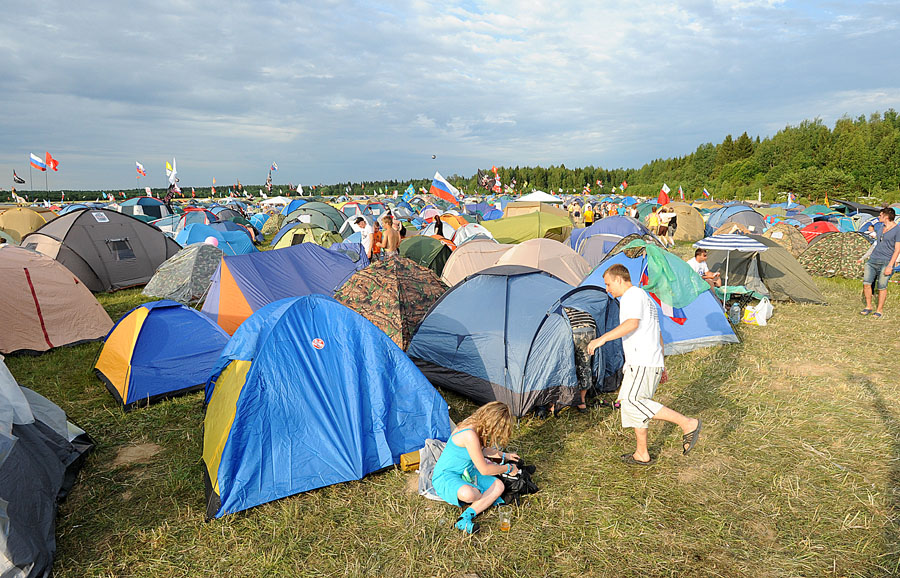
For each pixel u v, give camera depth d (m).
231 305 8.79
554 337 5.74
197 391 6.52
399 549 3.66
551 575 3.39
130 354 6.34
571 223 20.02
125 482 4.57
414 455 4.76
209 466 4.38
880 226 9.62
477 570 3.45
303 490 4.31
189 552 3.67
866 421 5.50
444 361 6.53
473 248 12.34
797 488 4.29
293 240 18.72
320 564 3.53
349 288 7.87
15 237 20.14
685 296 7.54
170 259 12.55
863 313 9.90
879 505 4.03
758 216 23.50
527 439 5.31
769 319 9.77
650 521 3.91
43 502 3.85
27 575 3.29
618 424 5.59
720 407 5.94
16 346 7.93
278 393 4.43
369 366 4.88
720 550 3.59
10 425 3.88
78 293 8.81
